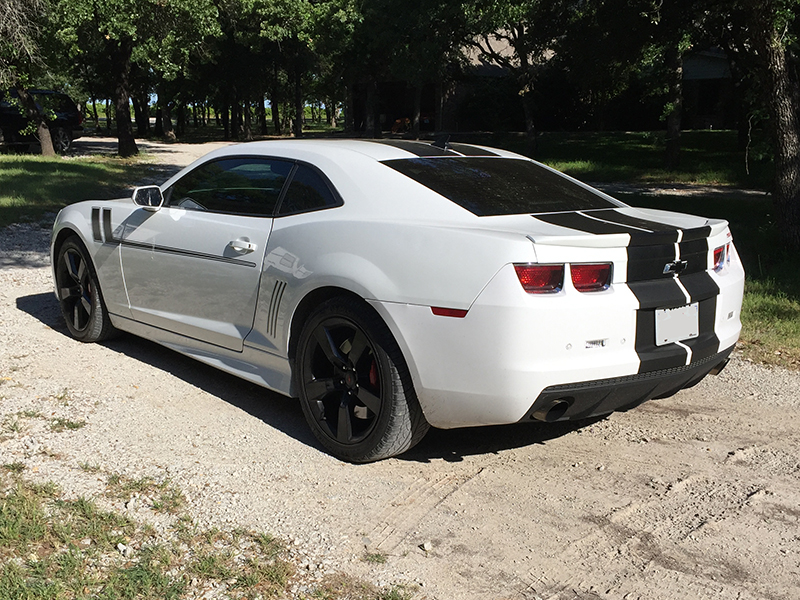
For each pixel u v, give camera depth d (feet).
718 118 130.62
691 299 11.54
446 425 11.26
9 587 8.15
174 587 8.41
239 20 125.59
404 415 11.32
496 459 12.41
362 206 12.15
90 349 17.44
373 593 8.57
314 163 13.19
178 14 78.23
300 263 12.35
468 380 10.54
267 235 13.16
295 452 12.37
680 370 11.59
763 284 25.00
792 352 18.56
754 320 20.93
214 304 14.24
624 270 10.84
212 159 15.10
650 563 9.38
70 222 17.47
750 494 11.30
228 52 143.64
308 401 12.39
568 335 10.34
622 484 11.57
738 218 42.34
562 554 9.53
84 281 17.71
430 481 11.50
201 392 14.97
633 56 75.61
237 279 13.61
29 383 14.97
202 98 161.68
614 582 8.95
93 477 11.08
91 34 84.53
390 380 11.16
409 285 10.89
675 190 63.05
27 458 11.59
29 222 37.01
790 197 31.32
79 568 8.65
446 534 9.95
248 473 11.50
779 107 31.07
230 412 13.99
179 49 83.05
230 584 8.59
